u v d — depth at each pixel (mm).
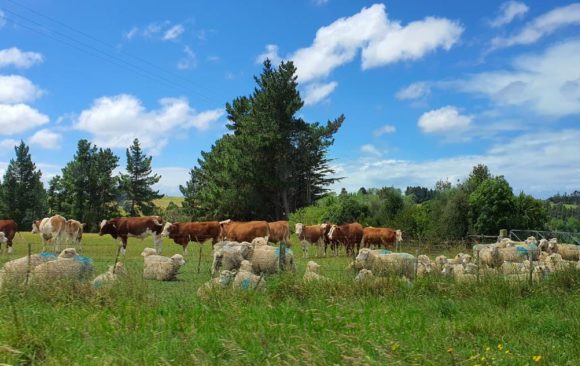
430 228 35031
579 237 32156
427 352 7109
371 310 10141
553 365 7051
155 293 10648
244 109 65875
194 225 27172
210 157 67375
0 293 9938
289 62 54750
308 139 56812
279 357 6469
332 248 30484
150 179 83062
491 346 7977
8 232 25484
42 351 6723
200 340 7219
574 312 10266
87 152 77000
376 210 41062
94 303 9734
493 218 33188
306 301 10852
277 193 55938
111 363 6262
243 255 15570
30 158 77625
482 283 12672
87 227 74375
